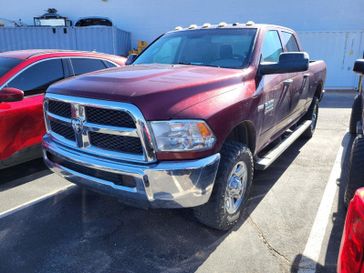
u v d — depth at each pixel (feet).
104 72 10.80
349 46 49.47
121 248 9.75
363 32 48.44
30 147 14.62
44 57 15.62
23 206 12.25
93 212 11.81
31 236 10.35
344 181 14.46
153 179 8.12
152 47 14.75
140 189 8.29
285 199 12.71
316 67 19.04
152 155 8.12
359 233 4.62
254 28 12.94
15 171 15.58
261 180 14.53
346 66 50.26
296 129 17.49
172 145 8.10
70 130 9.83
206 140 8.35
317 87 20.52
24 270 8.83
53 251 9.62
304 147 19.53
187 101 8.47
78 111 9.11
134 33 54.60
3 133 13.50
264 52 12.56
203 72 10.53
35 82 14.98
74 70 16.84
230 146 9.75
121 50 49.57
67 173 9.95
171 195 8.21
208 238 10.17
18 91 13.28
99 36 46.37
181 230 10.61
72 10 54.13
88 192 13.37
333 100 39.60
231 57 12.03
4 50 46.96
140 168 8.19
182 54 13.16
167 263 9.07
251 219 11.21
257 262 9.07
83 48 46.96
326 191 13.43
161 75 9.88
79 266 8.99
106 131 8.61
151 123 7.96
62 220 11.28
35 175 15.14
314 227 10.78
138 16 53.83
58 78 15.97
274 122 13.03
